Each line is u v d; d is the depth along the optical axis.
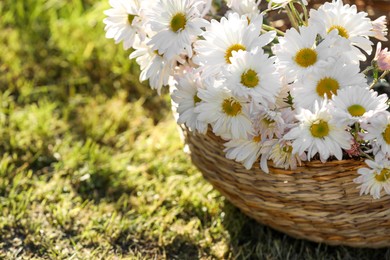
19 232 1.22
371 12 1.08
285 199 1.07
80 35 1.55
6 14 1.57
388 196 1.06
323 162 1.01
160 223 1.24
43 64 1.51
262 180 1.07
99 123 1.42
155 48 1.02
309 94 0.99
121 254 1.20
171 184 1.30
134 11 1.04
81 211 1.26
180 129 1.17
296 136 0.98
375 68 1.01
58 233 1.22
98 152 1.35
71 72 1.50
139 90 1.48
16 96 1.46
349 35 1.00
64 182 1.31
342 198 1.05
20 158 1.34
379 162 0.99
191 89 1.03
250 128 1.00
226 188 1.12
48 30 1.57
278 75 0.98
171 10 1.02
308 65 0.99
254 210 1.13
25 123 1.39
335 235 1.11
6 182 1.29
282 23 1.10
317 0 1.10
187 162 1.34
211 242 1.21
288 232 1.14
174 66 1.06
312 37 0.98
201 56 1.01
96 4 1.60
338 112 0.97
